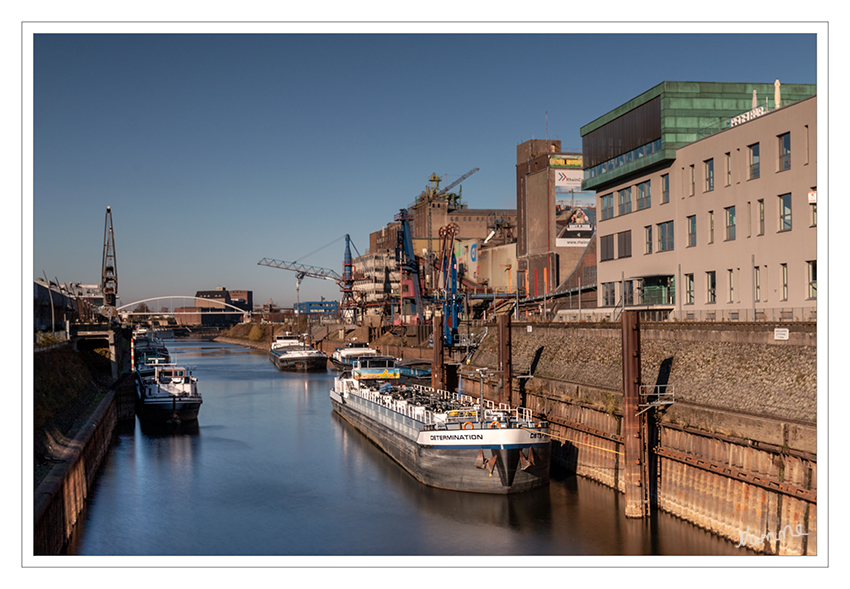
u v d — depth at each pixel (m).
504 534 49.44
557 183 165.25
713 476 47.19
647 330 64.44
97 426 70.44
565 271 163.88
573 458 66.31
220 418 106.50
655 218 75.25
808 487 39.78
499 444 57.66
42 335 81.00
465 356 124.62
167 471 71.00
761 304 59.56
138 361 137.00
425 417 67.50
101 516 55.88
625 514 51.94
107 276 154.25
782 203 57.38
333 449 81.88
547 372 81.06
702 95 72.88
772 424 42.59
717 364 53.84
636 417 51.19
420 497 59.72
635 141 78.00
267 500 60.09
